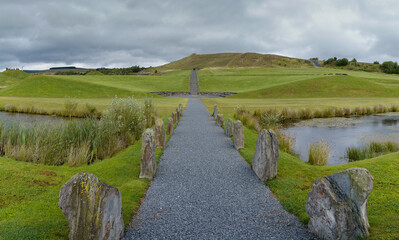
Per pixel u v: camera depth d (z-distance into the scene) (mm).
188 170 7172
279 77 69938
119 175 6711
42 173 6246
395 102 31766
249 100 38750
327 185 3742
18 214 4273
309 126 19266
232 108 26656
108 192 3508
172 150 9508
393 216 4109
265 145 6230
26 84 48594
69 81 51812
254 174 6809
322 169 6949
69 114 23422
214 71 98438
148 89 57000
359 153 11109
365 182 3531
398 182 5367
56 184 5777
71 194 3273
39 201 4867
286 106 26938
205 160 8172
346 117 23812
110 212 3506
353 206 3535
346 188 3598
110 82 62531
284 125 19781
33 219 4148
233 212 4648
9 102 29922
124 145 10305
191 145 10320
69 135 9508
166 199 5227
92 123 10789
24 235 3586
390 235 3479
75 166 7676
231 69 106250
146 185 6035
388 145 12203
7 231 3664
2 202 4621
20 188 5242
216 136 12188
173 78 76250
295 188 5668
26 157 7766
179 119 18719
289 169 7004
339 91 47219
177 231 3990
